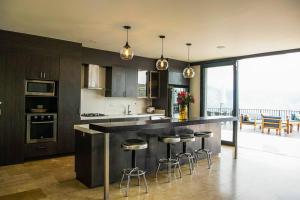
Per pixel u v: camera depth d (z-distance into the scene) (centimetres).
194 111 750
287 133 861
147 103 727
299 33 410
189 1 281
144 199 293
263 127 880
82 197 295
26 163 443
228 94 668
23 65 441
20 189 319
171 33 422
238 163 469
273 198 300
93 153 324
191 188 332
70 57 499
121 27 392
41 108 490
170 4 291
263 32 407
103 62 579
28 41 445
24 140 447
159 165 396
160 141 378
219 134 550
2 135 421
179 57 670
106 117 555
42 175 377
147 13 325
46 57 468
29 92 452
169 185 344
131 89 638
